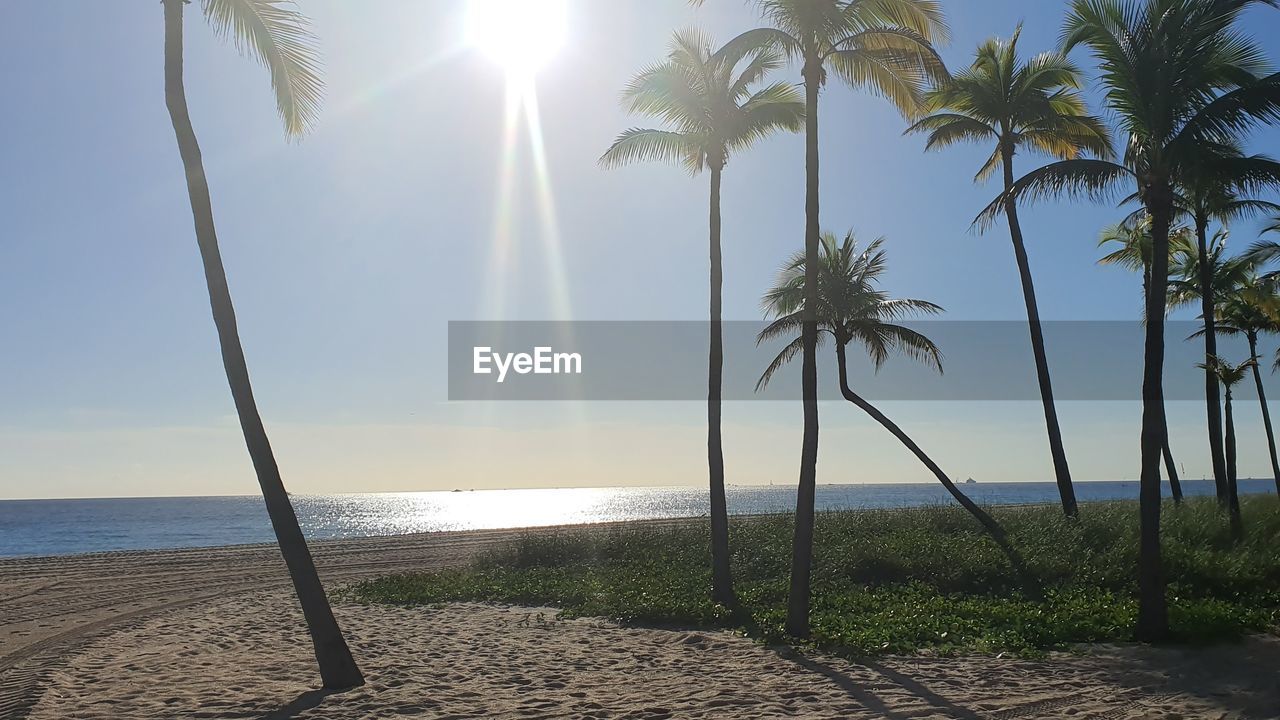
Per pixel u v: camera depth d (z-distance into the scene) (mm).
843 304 21109
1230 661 9875
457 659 10773
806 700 8344
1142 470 11406
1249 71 11797
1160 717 7613
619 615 13961
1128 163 12641
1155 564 11219
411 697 8711
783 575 17359
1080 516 19172
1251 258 24109
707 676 9508
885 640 10992
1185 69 11367
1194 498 26516
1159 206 11445
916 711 7863
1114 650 10625
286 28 10250
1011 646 10727
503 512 118812
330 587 19953
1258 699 8195
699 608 13594
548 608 15570
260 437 9289
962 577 15766
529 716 7938
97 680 9820
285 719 7906
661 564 19641
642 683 9242
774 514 24828
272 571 23625
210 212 9328
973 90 19922
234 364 9250
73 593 19156
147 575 22891
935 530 21438
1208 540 18125
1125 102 11672
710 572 18125
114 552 30797
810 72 11898
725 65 13477
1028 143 20828
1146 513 11312
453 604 16328
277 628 13695
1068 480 19797
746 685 9023
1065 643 10883
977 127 20750
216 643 12414
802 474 11703
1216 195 12461
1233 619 11727
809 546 11617
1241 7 11164
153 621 14820
